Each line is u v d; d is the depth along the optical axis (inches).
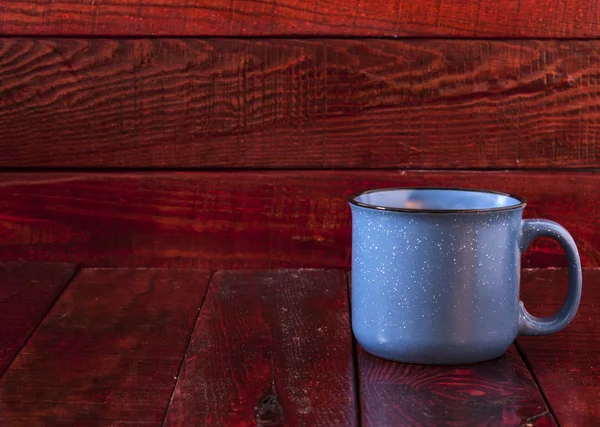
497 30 30.5
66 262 31.8
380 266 22.3
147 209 31.6
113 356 23.5
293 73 30.7
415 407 20.7
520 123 30.9
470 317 22.1
